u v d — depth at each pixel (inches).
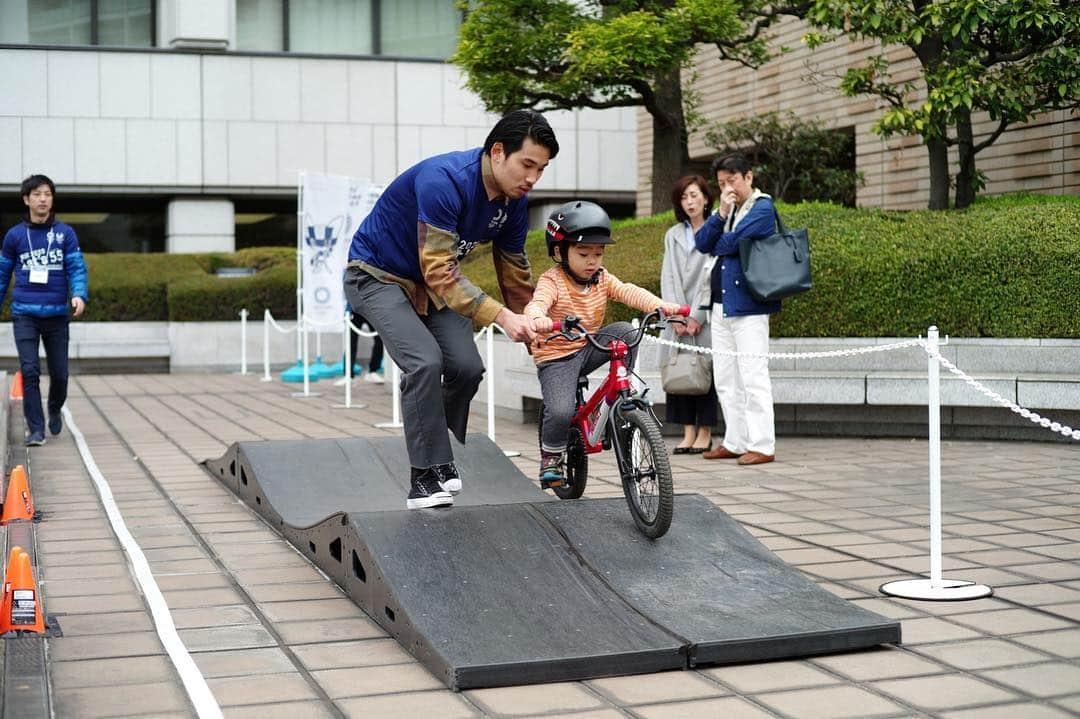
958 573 191.5
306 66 797.9
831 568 195.6
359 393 536.7
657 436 179.2
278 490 241.1
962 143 431.8
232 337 696.4
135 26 795.4
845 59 592.1
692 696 135.3
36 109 759.1
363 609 174.1
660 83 522.9
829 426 368.8
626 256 440.5
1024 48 403.5
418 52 839.1
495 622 152.0
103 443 368.5
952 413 357.4
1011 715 127.6
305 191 522.3
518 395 414.3
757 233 295.6
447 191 177.2
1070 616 165.9
